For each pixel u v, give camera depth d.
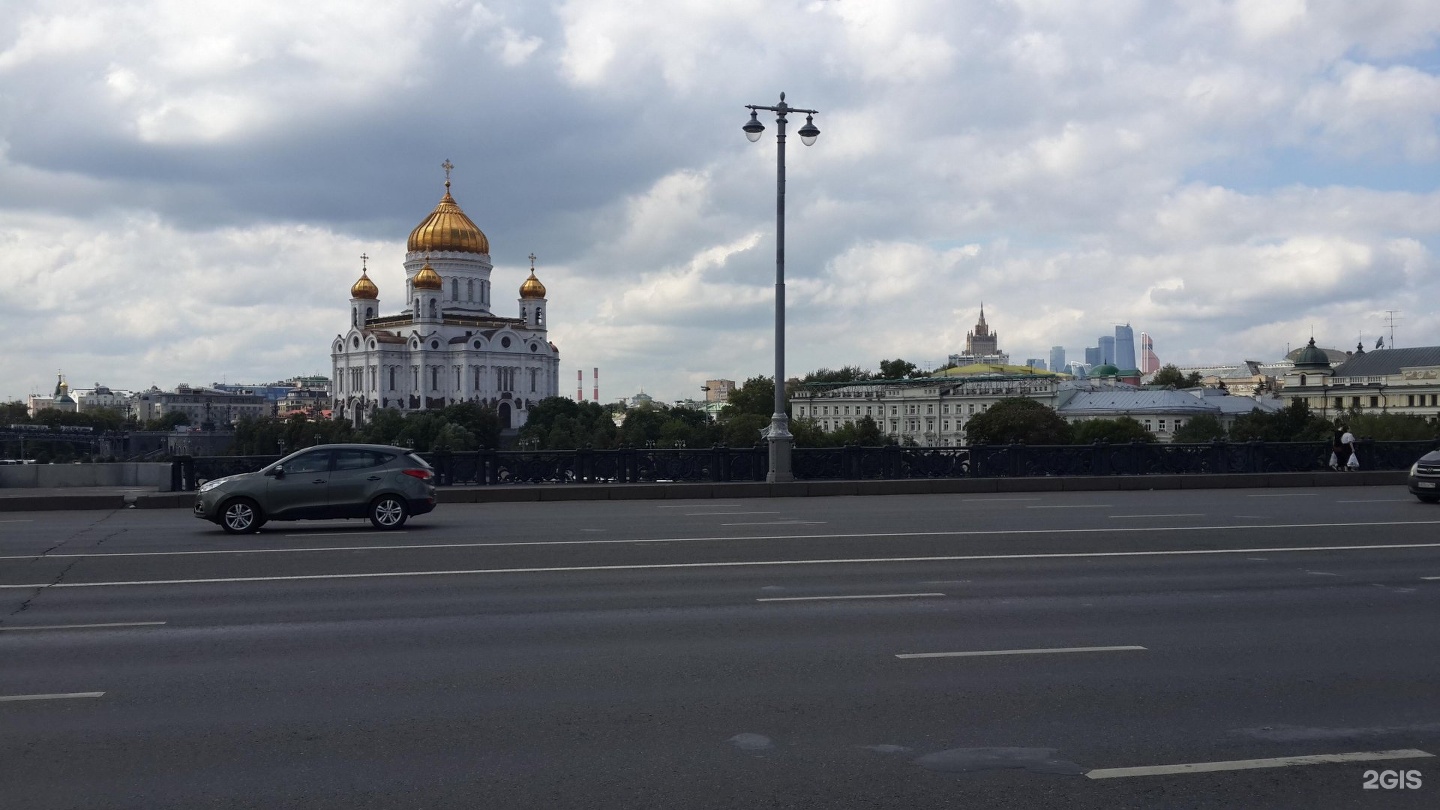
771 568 17.28
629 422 185.75
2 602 14.53
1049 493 33.81
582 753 8.23
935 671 10.57
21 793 7.45
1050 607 13.88
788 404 170.38
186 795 7.41
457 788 7.53
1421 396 144.12
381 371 194.75
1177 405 142.25
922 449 35.28
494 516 27.03
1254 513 26.22
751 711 9.27
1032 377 158.50
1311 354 154.12
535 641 11.93
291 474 23.39
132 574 17.00
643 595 14.84
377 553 19.39
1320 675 10.45
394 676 10.42
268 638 12.13
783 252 34.31
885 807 7.23
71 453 184.75
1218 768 7.92
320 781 7.66
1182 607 13.88
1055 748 8.34
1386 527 22.88
